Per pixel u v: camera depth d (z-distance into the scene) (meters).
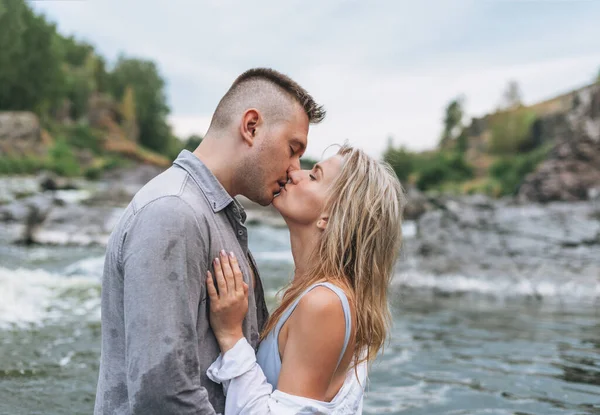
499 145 80.75
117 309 1.68
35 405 3.07
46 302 5.88
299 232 2.02
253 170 1.84
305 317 1.75
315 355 1.74
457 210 11.81
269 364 1.85
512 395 3.55
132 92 86.06
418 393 3.60
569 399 3.48
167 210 1.60
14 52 57.28
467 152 88.00
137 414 1.52
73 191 29.19
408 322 6.00
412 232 17.98
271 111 1.83
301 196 1.97
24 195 20.48
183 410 1.52
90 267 8.36
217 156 1.84
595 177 24.33
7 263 8.93
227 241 1.78
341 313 1.76
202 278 1.67
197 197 1.71
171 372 1.51
